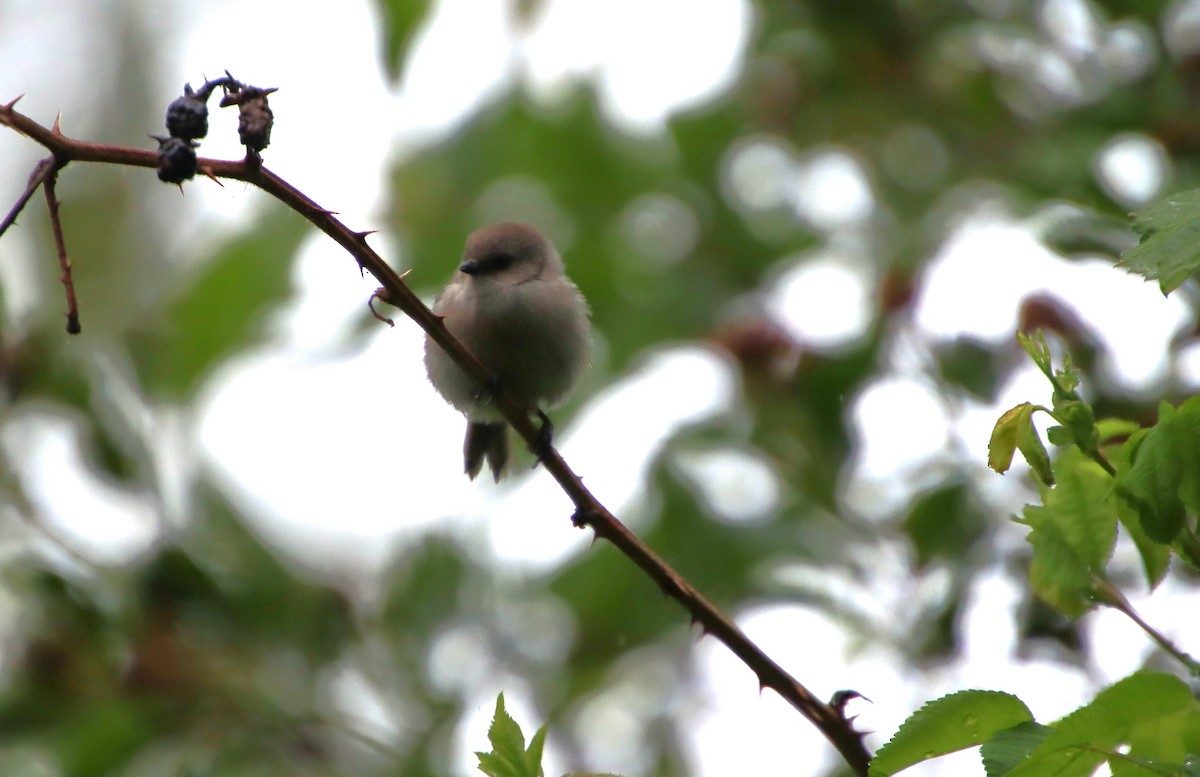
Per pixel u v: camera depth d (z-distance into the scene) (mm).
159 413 12125
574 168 13367
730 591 11086
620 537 6277
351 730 10562
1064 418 4910
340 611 11609
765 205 13328
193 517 11727
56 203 4898
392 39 10859
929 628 9031
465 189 13344
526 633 12125
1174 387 8594
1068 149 10328
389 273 5945
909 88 12117
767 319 10773
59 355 11414
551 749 11727
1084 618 7656
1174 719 4293
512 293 11281
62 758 9883
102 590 10547
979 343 9438
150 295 15805
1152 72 10609
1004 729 4566
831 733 5688
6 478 11195
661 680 12320
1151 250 4523
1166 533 4680
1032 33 11359
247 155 5309
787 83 12727
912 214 11852
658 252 13367
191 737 10312
